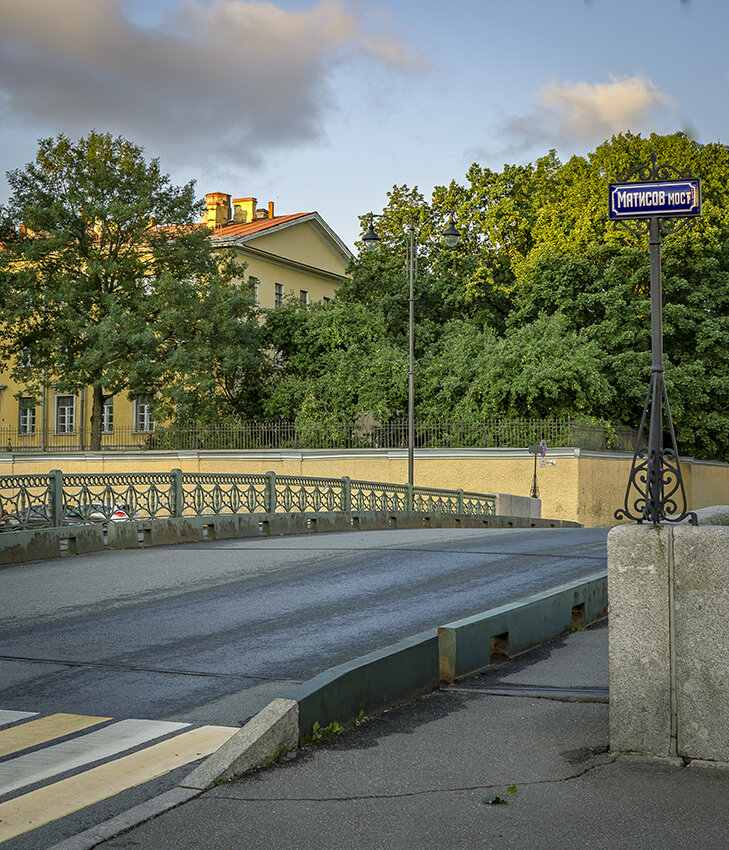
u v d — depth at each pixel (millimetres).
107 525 17391
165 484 18828
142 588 12758
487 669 8328
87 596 12102
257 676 7949
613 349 40031
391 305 45281
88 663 8484
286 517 21750
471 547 17844
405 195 48312
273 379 42188
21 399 50594
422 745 5945
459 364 38375
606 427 35719
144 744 6020
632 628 5715
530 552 16797
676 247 39781
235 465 37406
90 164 40375
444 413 37375
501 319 47094
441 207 48438
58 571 14375
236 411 42219
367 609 11195
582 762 5598
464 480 34562
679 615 5613
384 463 35562
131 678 7914
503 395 36125
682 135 43469
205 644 9266
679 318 40312
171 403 39281
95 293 40000
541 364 35594
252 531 20672
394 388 38156
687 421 40219
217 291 39375
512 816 4730
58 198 40625
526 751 5824
